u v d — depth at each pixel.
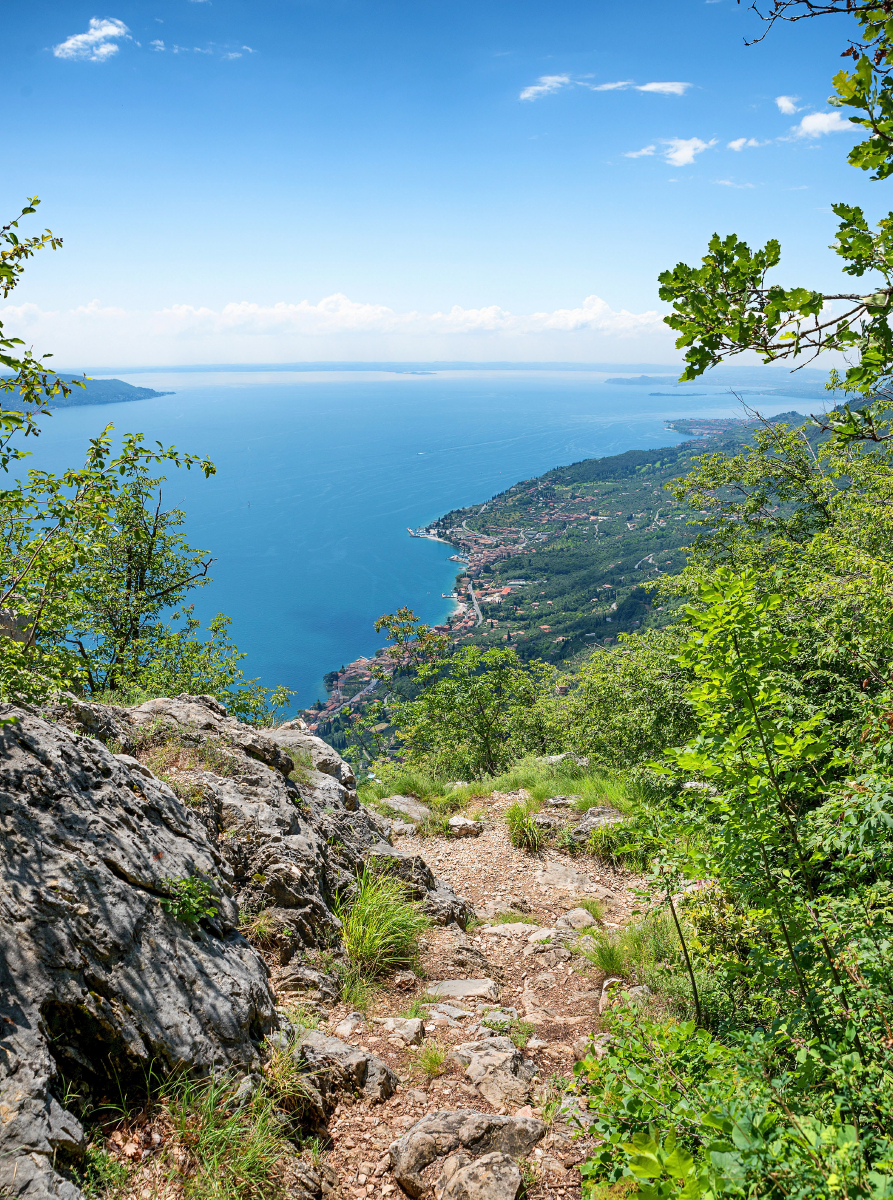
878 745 3.37
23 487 4.40
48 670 4.25
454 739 18.70
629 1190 2.43
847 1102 2.17
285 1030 4.21
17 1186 2.41
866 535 10.23
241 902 5.25
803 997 3.10
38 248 4.48
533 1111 4.10
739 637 3.20
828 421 2.35
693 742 3.48
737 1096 2.27
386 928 6.10
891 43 2.03
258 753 7.27
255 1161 3.16
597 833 9.80
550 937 7.14
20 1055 2.80
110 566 14.35
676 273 2.21
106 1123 2.99
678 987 5.28
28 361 4.24
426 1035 4.93
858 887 3.40
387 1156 3.68
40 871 3.45
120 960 3.45
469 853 10.12
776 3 2.10
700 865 3.59
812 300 2.07
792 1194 1.70
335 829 7.23
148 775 5.05
